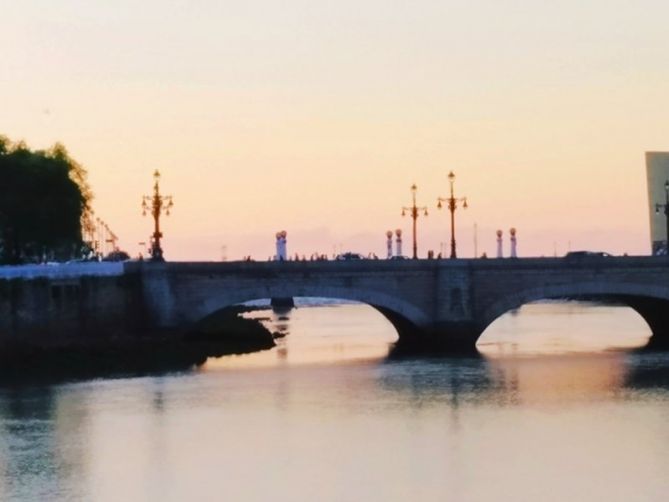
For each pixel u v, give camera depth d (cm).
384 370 13838
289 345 17950
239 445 9456
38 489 8200
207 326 18888
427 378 13062
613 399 11519
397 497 7944
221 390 12131
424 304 16088
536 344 17825
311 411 10894
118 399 11531
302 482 8319
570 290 16288
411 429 10031
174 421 10419
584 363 14600
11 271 14088
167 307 15262
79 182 19388
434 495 7981
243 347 16775
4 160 17612
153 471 8644
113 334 15025
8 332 13750
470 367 14162
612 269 16400
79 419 10494
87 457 9062
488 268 16125
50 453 9200
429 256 17750
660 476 8406
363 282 15825
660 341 18412
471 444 9431
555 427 10088
